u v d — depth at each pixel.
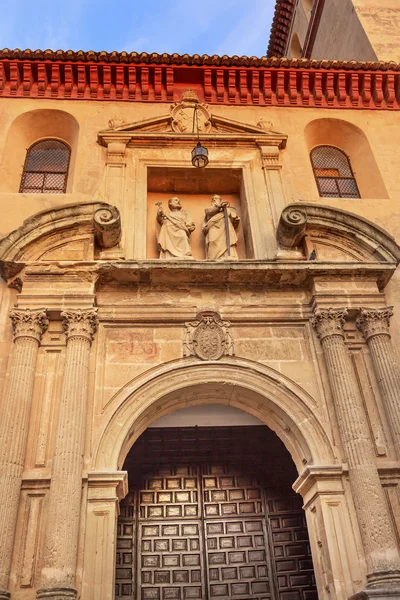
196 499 11.84
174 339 9.84
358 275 10.44
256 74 13.76
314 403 9.39
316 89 13.97
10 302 9.93
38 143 13.34
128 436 9.07
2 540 7.52
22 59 13.18
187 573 11.00
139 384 9.25
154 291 10.23
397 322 10.35
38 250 10.19
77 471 8.12
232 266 10.02
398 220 11.94
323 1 19.80
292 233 10.62
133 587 10.74
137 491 11.84
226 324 10.01
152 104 13.38
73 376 8.87
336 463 8.76
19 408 8.55
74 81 13.40
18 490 8.02
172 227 11.22
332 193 13.23
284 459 12.35
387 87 14.13
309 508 8.95
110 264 9.83
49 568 7.32
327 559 8.16
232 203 12.64
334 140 14.14
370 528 7.99
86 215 10.42
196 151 11.15
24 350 9.09
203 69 13.60
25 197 11.42
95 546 7.83
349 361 9.59
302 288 10.51
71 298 9.64
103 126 12.78
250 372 9.61
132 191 11.59
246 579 10.98
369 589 7.43
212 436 12.51
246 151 12.55
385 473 8.70
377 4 17.30
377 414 9.33
